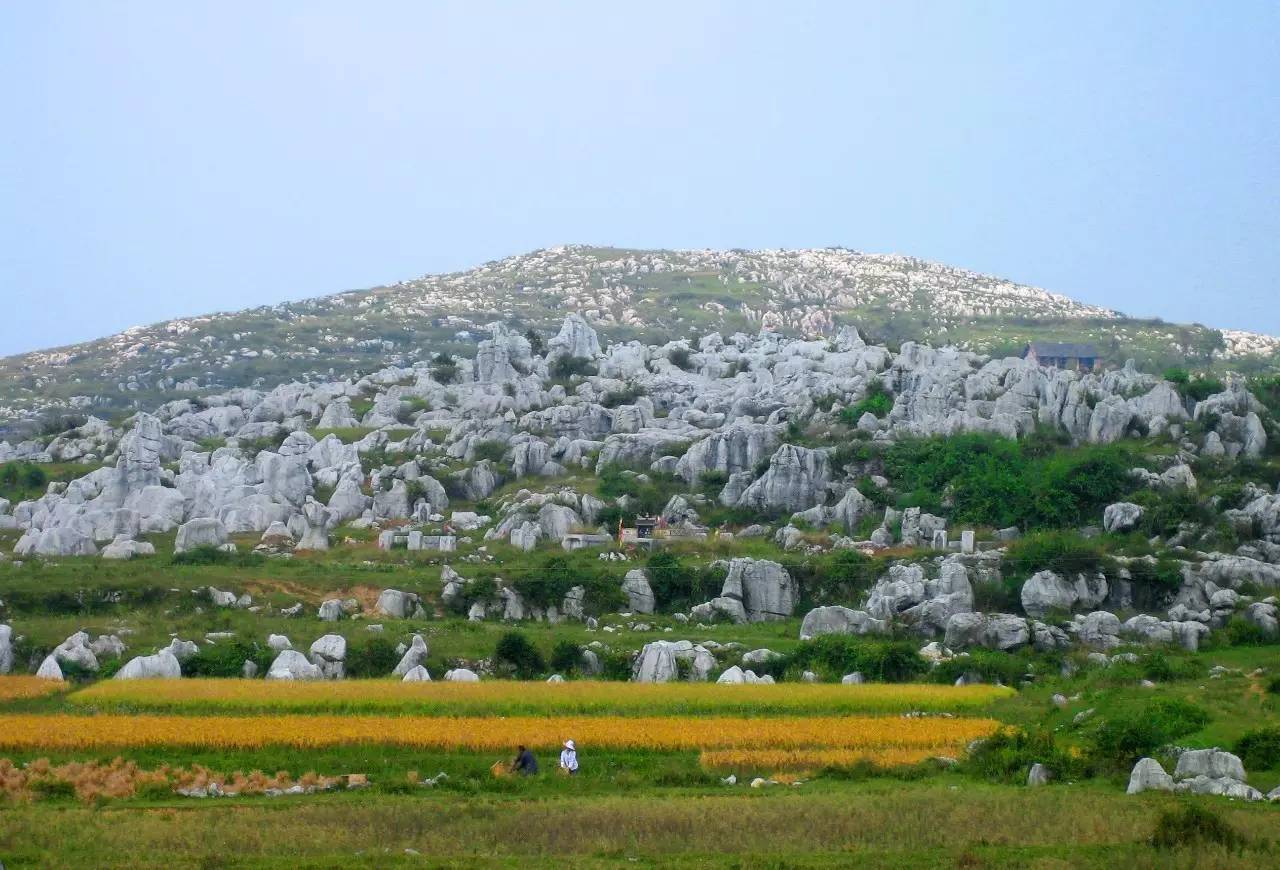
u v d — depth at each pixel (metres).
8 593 139.50
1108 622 139.62
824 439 197.12
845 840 69.69
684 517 182.75
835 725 102.38
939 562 153.75
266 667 125.25
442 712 106.25
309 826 71.81
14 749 92.44
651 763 92.19
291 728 97.75
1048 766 87.50
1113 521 165.38
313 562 164.75
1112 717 97.06
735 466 196.50
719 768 90.56
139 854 65.81
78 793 80.44
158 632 132.50
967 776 88.69
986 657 129.25
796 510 183.38
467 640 132.62
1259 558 154.75
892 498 178.38
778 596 153.25
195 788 82.50
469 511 192.38
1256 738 88.62
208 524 175.12
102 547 176.62
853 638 133.25
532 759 88.31
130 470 193.88
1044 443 188.12
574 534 175.12
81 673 121.00
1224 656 128.88
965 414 196.62
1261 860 63.78
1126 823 71.62
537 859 65.88
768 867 64.25
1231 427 186.75
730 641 136.00
